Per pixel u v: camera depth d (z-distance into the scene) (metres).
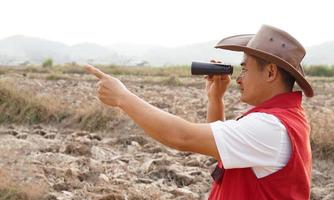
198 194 9.13
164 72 43.62
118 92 3.73
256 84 3.84
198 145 3.58
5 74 34.91
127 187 8.98
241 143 3.53
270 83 3.81
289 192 3.56
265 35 3.81
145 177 9.93
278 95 3.80
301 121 3.72
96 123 14.47
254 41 3.83
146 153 11.88
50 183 8.74
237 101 21.23
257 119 3.58
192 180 9.74
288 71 3.77
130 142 12.87
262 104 3.79
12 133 13.55
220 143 3.53
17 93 15.59
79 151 11.27
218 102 4.54
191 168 10.45
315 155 11.72
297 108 3.78
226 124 3.60
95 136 13.40
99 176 9.42
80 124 14.60
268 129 3.55
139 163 10.84
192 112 17.62
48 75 33.75
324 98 25.19
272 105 3.77
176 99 22.16
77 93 22.33
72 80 31.80
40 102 15.46
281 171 3.55
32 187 8.02
